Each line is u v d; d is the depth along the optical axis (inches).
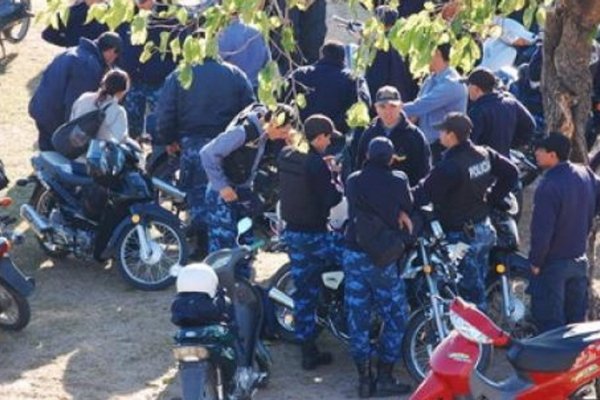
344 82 1015.6
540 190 797.2
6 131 1342.3
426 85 977.5
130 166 971.3
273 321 868.6
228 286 786.2
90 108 979.9
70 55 1066.1
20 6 1583.4
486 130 961.5
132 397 823.7
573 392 712.4
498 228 858.1
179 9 685.3
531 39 1238.3
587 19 768.9
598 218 874.8
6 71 1542.8
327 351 885.8
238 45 1119.6
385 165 791.7
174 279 981.8
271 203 979.9
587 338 712.4
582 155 818.8
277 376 851.4
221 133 952.9
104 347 890.1
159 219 971.3
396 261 796.0
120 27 1194.0
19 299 888.9
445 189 819.4
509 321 842.2
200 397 700.7
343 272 830.5
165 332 912.3
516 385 720.3
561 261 806.5
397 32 681.6
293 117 833.5
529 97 1124.5
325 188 824.9
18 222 1110.4
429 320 810.2
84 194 976.9
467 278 836.6
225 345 724.0
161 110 1003.9
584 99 798.5
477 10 690.2
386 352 814.5
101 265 1029.8
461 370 717.3
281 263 1025.5
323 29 1323.8
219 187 900.0
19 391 827.4
